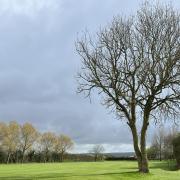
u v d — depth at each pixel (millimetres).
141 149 46375
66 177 40156
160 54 46062
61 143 179250
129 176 42188
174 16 47594
